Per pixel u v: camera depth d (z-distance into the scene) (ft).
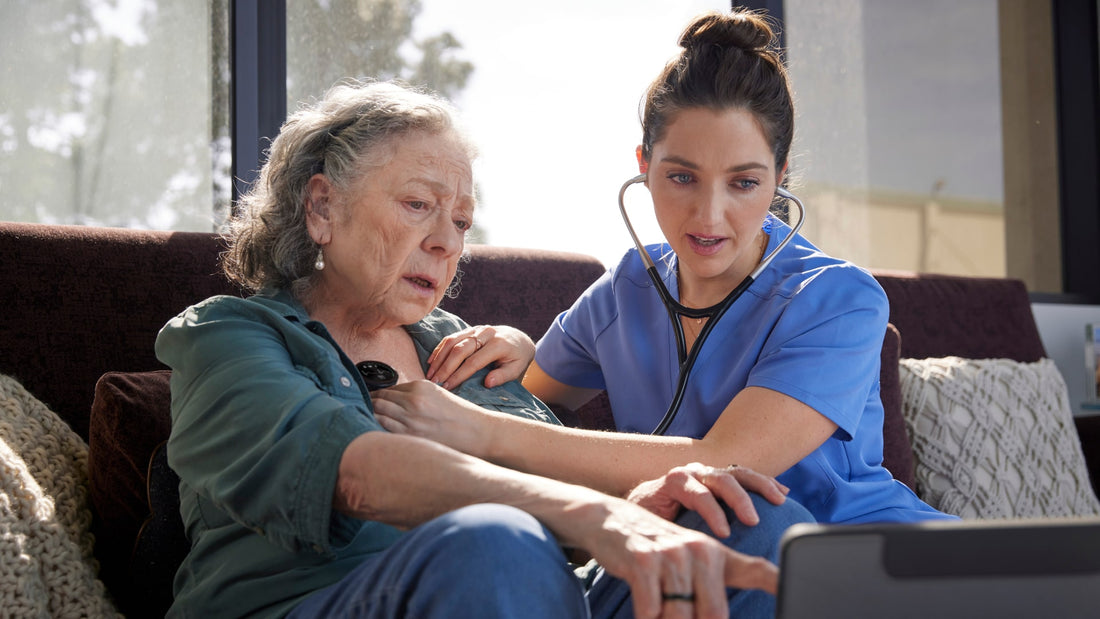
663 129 3.99
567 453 3.51
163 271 5.08
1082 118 11.43
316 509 2.72
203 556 3.35
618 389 4.56
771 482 2.91
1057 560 1.87
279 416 2.89
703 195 3.92
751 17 3.98
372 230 3.74
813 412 3.74
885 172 10.09
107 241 4.99
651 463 3.52
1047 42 11.31
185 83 7.63
